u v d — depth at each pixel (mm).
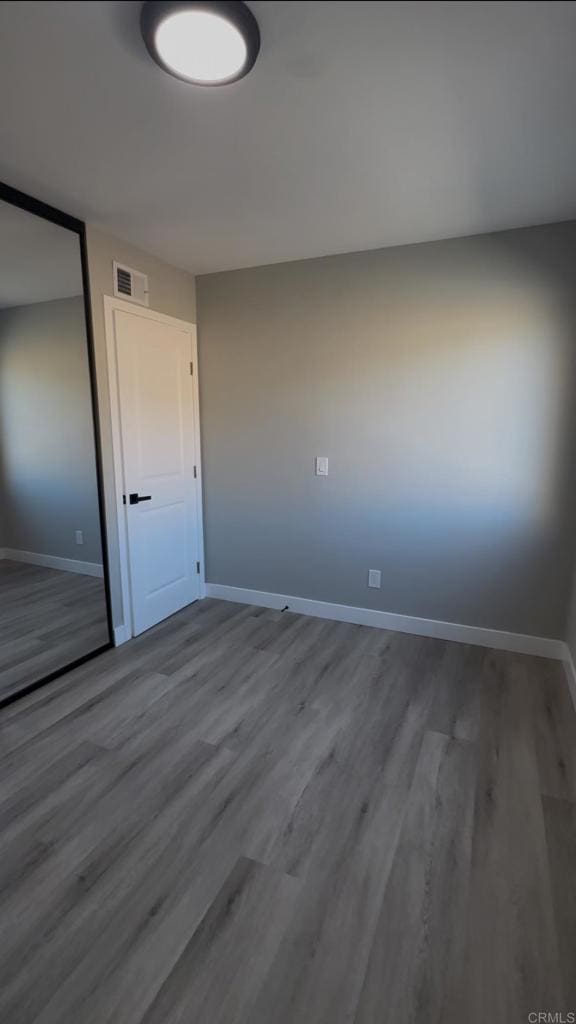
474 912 1385
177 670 2752
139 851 1585
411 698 2473
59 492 2971
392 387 3039
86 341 2699
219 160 1955
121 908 1394
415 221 2557
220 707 2395
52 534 3025
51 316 2721
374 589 3307
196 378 3574
